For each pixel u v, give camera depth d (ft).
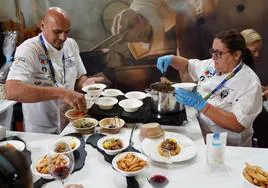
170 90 6.01
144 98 6.82
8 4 10.05
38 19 10.05
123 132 5.60
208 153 4.48
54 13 6.15
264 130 9.45
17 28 10.15
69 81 7.11
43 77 6.53
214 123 6.04
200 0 9.25
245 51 5.79
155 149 4.82
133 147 4.97
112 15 9.76
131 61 10.14
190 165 4.48
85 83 7.35
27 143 5.20
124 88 10.43
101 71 10.36
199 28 9.49
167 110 5.90
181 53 9.80
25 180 2.02
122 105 6.16
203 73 6.79
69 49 7.19
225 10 9.21
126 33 9.86
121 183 4.06
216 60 5.85
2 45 9.25
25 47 6.27
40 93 5.66
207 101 6.04
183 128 5.82
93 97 6.60
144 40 9.86
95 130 5.65
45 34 6.37
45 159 4.31
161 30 9.69
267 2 8.91
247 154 4.78
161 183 3.86
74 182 4.08
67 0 9.75
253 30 9.19
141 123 5.91
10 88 5.74
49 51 6.49
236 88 5.74
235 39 5.58
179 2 9.35
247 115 5.50
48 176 4.04
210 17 9.34
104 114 5.98
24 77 5.95
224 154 4.55
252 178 3.67
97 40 10.07
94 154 4.81
